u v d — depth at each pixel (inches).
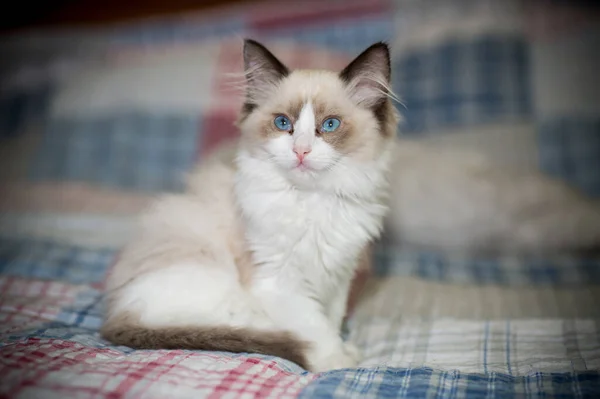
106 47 41.7
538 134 36.2
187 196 25.6
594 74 37.0
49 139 37.3
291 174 22.6
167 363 20.3
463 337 24.1
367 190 23.2
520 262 31.8
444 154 34.8
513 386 20.1
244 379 19.7
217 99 37.6
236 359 20.9
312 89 23.1
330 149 22.4
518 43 38.0
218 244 24.1
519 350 23.0
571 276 30.0
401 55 38.7
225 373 20.0
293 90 23.2
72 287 27.0
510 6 39.5
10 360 19.8
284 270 23.1
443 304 27.3
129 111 37.7
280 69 23.8
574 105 36.7
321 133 22.6
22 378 18.8
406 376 20.6
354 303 27.5
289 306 22.7
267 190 23.2
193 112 37.5
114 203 35.1
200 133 37.0
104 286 25.8
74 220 33.8
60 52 41.9
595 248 31.9
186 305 22.8
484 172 33.5
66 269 28.9
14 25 47.3
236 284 23.4
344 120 22.8
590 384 19.9
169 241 23.9
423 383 20.0
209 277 23.1
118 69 39.3
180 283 22.9
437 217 32.5
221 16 42.8
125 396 18.5
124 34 42.6
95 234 32.8
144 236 24.5
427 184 32.8
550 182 33.1
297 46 39.5
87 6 46.4
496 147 35.8
